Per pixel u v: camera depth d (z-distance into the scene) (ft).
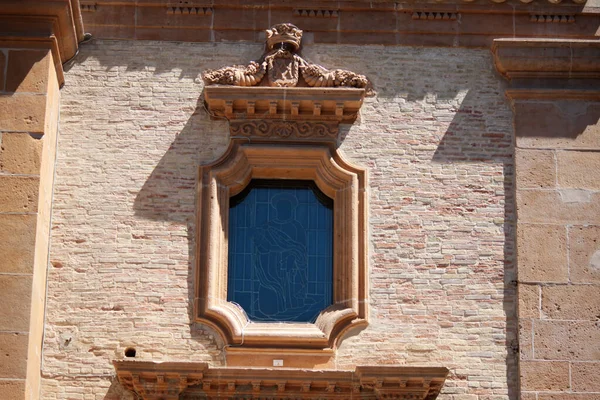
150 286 79.82
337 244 81.51
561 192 81.61
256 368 76.59
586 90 83.41
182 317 79.30
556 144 82.64
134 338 78.89
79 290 79.66
